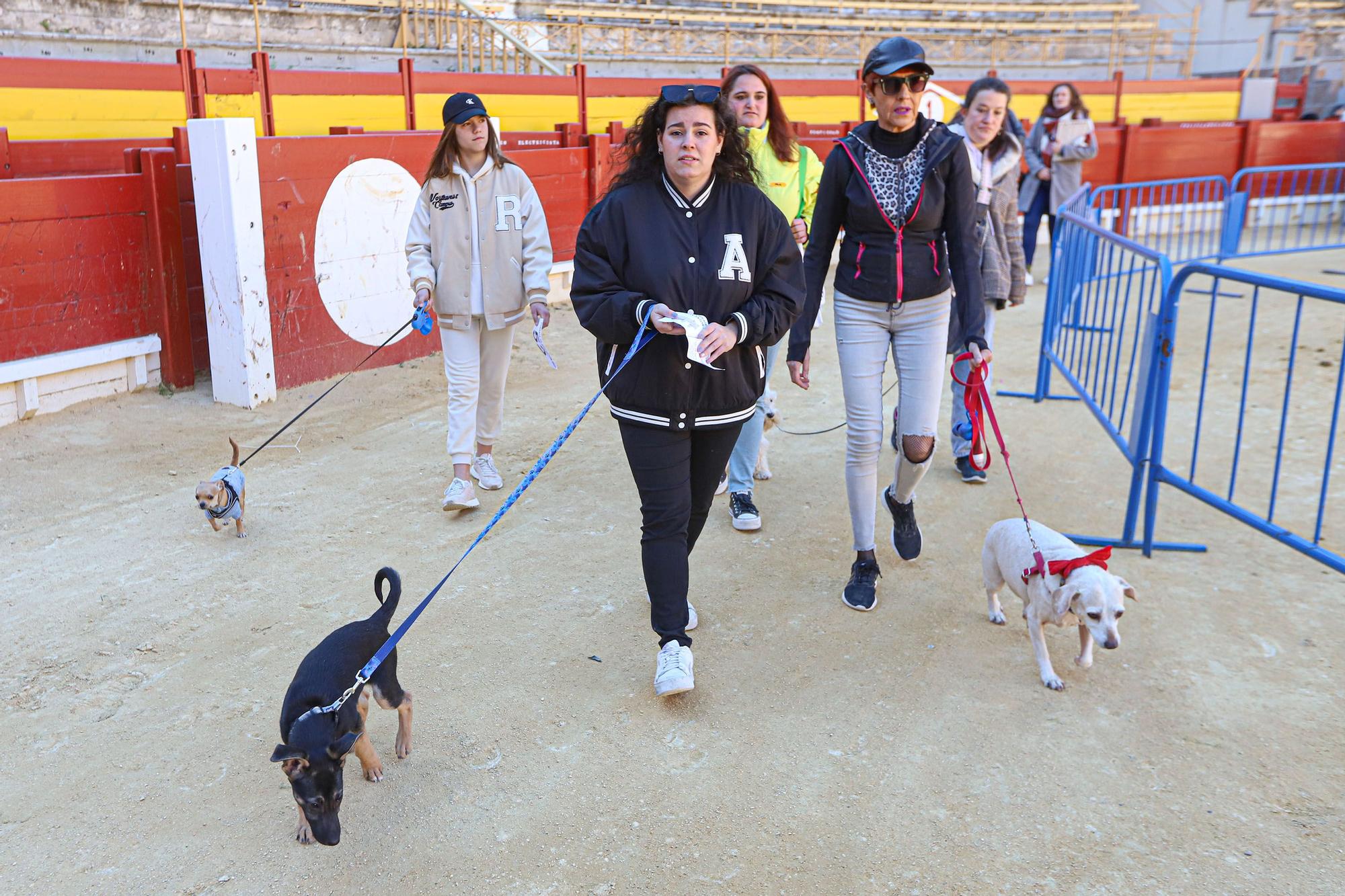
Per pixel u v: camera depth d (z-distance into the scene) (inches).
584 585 173.8
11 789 120.4
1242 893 104.9
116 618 160.1
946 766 126.1
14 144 339.9
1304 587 173.2
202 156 251.6
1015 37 937.5
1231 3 1017.5
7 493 207.5
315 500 209.5
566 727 133.9
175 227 271.6
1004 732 133.0
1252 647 153.9
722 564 183.0
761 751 129.3
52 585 170.4
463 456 199.6
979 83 209.5
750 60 796.6
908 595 171.9
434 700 139.6
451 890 105.9
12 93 379.6
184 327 278.5
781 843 112.8
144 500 206.8
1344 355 153.4
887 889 106.0
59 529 192.2
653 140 126.8
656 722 135.3
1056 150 454.9
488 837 113.6
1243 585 174.4
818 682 145.2
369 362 311.0
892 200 151.6
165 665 147.3
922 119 155.6
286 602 166.4
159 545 186.7
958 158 152.7
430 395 286.4
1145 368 183.5
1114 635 133.7
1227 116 832.9
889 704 139.6
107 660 148.1
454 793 120.6
